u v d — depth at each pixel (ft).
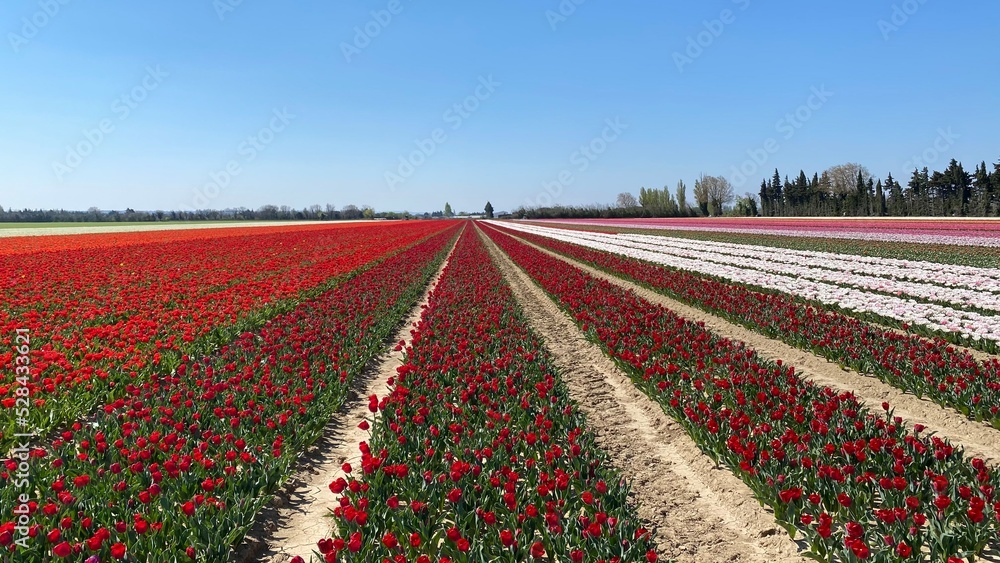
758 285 66.90
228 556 16.62
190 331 39.52
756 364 31.99
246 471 19.92
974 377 29.45
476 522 17.07
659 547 18.07
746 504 20.39
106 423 23.89
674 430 27.17
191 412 25.75
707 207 368.89
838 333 39.37
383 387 34.86
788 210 353.72
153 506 17.76
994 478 18.84
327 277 73.10
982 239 119.65
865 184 328.49
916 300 56.70
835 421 24.03
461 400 27.73
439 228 272.92
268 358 34.76
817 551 16.85
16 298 53.83
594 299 57.11
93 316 46.42
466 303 57.36
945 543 15.80
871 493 18.95
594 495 19.25
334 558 13.94
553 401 28.32
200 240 152.76
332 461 24.94
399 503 19.51
